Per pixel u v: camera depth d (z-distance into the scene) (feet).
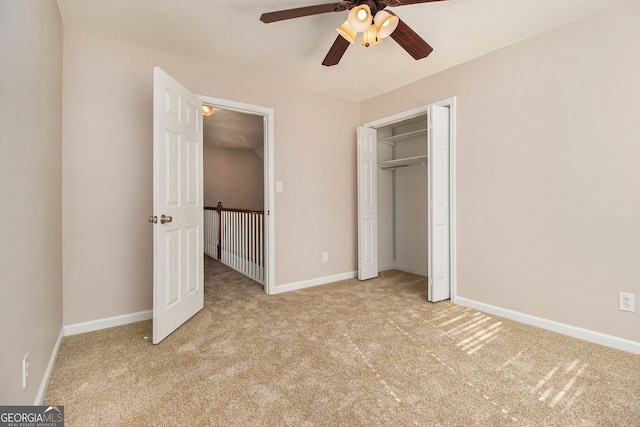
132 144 7.87
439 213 9.21
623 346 6.17
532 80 7.45
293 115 10.75
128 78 7.80
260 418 4.21
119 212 7.70
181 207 7.60
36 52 4.58
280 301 9.48
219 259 16.96
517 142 7.74
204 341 6.66
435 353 6.08
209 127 18.03
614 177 6.26
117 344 6.53
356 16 5.13
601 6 6.27
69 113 7.04
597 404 4.47
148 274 8.14
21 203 3.84
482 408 4.41
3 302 3.16
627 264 6.13
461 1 6.11
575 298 6.82
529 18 6.71
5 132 3.24
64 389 4.87
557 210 7.07
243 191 23.81
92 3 6.19
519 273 7.76
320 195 11.51
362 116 12.50
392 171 14.19
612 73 6.25
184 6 6.33
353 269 12.57
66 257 7.02
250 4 6.28
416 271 13.30
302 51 8.25
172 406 4.46
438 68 9.32
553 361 5.74
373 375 5.29
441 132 9.20
